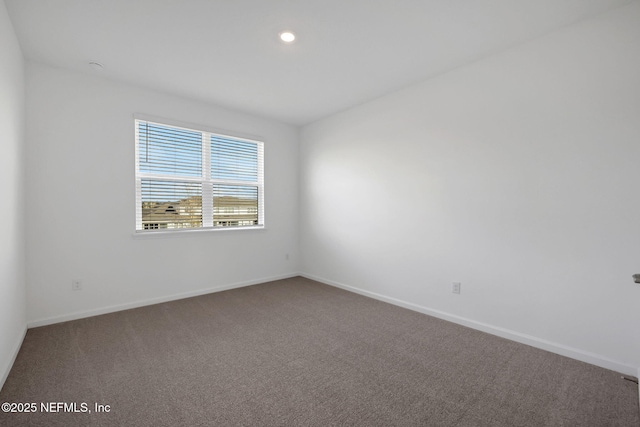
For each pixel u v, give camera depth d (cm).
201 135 375
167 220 349
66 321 280
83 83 288
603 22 200
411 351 227
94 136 294
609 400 168
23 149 251
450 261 287
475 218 268
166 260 344
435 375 195
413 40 232
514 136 242
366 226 370
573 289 216
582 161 210
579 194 212
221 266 391
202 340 245
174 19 205
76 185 285
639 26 187
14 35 216
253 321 286
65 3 188
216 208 391
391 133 338
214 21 208
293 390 178
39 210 266
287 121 446
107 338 245
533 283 234
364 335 256
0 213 180
